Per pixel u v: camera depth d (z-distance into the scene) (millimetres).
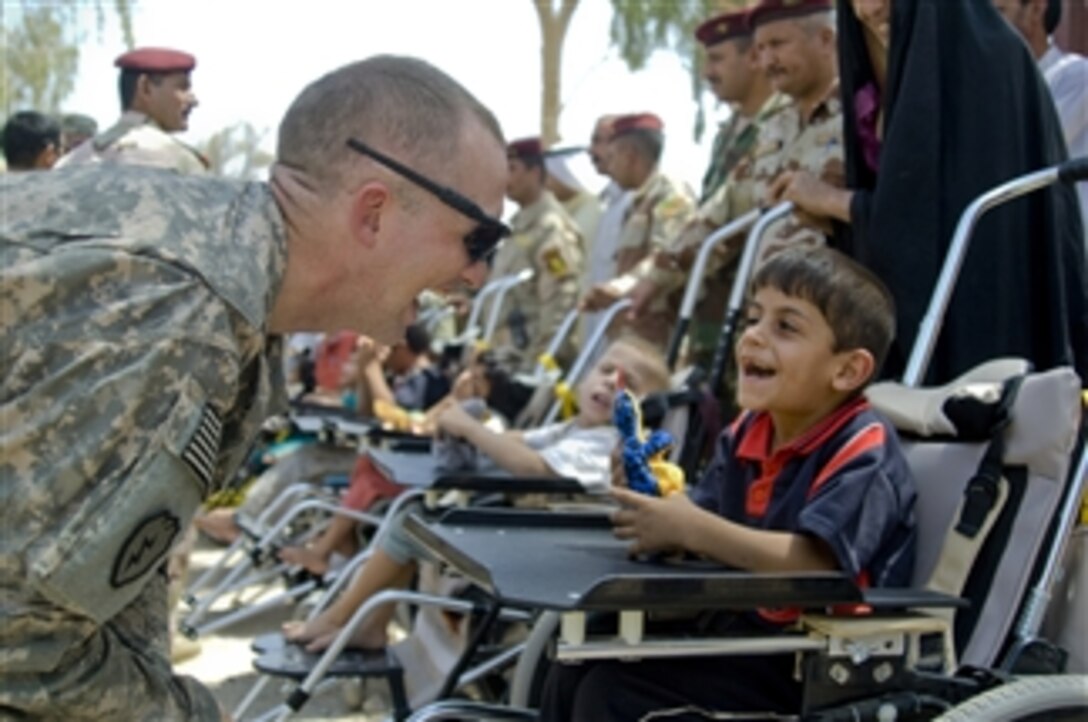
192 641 4383
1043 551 2311
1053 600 2469
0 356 1485
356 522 4590
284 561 4750
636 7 13281
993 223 2992
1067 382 2328
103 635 1641
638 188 6121
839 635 2043
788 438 2559
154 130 4859
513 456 3771
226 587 4500
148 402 1498
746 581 1960
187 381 1520
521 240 6531
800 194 3312
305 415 5688
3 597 1479
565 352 6363
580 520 2594
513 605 1951
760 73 4980
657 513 2240
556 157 7918
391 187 1725
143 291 1519
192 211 1624
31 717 1584
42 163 5781
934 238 2982
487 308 6773
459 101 1773
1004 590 2311
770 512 2443
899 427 2627
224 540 5453
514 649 3086
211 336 1545
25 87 17734
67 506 1472
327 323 1804
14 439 1454
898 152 3002
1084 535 2424
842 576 2020
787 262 2506
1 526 1458
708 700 2209
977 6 3100
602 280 6410
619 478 2941
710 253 4340
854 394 2516
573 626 1948
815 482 2395
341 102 1733
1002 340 2982
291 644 3322
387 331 1827
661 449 2496
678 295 4840
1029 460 2338
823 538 2225
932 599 2104
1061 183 2805
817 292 2447
